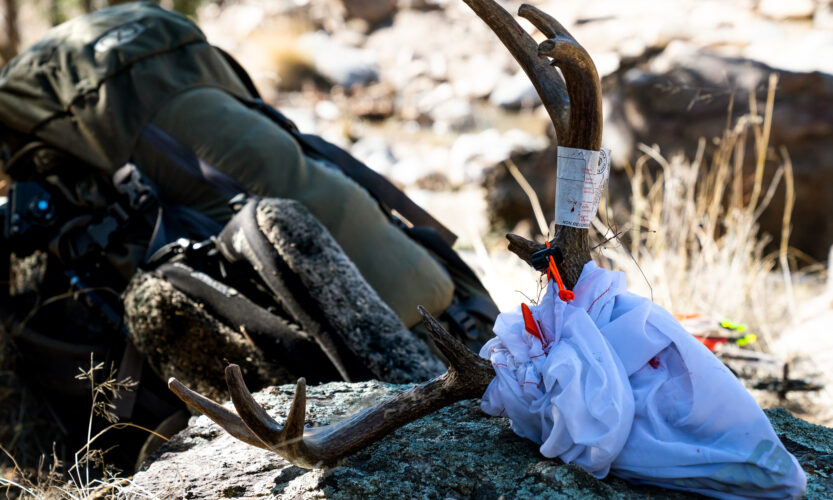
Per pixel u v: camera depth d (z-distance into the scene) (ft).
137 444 5.99
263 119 6.43
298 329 5.50
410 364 5.38
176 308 5.56
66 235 6.01
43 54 6.33
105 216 6.02
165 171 6.17
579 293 4.10
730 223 9.11
